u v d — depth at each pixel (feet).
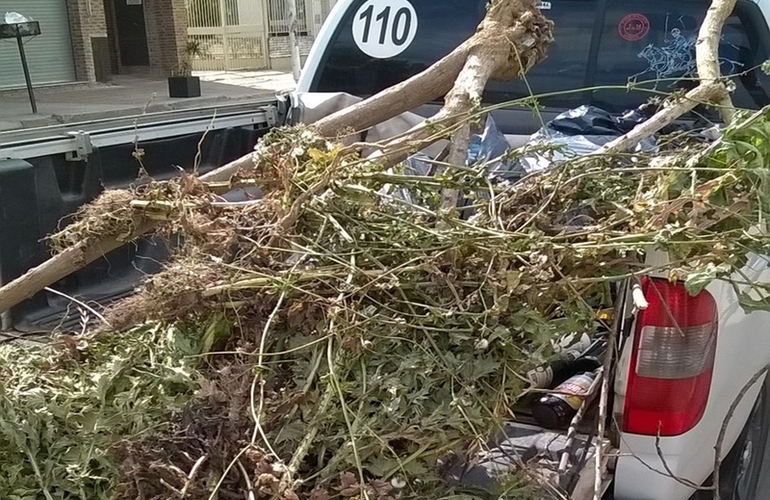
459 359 5.39
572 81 10.75
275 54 65.82
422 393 5.24
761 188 5.74
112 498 5.27
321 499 4.81
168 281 5.85
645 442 6.35
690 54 10.27
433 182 6.28
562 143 7.50
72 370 6.46
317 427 5.14
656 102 7.84
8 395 6.04
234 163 7.48
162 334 6.21
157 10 56.03
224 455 5.12
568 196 6.30
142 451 5.24
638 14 10.39
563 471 5.93
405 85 7.77
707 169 5.82
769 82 9.91
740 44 10.03
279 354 5.39
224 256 6.02
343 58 11.91
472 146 8.63
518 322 5.41
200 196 6.47
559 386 6.78
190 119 10.44
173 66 56.65
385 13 11.62
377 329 5.44
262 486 4.78
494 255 5.57
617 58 10.57
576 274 5.64
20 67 47.44
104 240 6.89
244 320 5.85
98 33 51.16
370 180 6.24
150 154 9.93
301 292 5.66
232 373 5.57
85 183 9.14
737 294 5.72
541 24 7.91
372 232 5.90
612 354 5.93
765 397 8.53
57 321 8.96
